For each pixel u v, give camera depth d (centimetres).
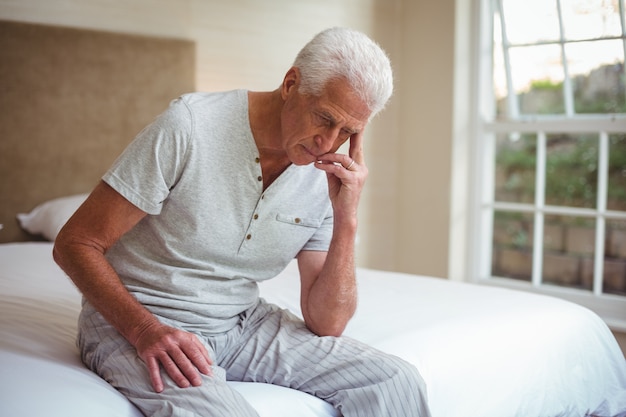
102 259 139
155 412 125
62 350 154
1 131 298
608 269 379
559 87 377
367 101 137
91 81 317
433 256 407
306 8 383
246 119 144
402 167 422
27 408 116
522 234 455
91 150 320
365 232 412
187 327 146
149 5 332
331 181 156
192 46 344
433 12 398
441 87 396
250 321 160
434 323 188
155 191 137
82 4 315
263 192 147
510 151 480
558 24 371
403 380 140
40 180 308
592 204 443
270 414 134
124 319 135
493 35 395
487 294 229
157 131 138
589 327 217
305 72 137
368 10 405
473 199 400
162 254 146
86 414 120
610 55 358
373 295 224
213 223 144
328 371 145
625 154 421
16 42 298
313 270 164
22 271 233
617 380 218
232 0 357
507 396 181
